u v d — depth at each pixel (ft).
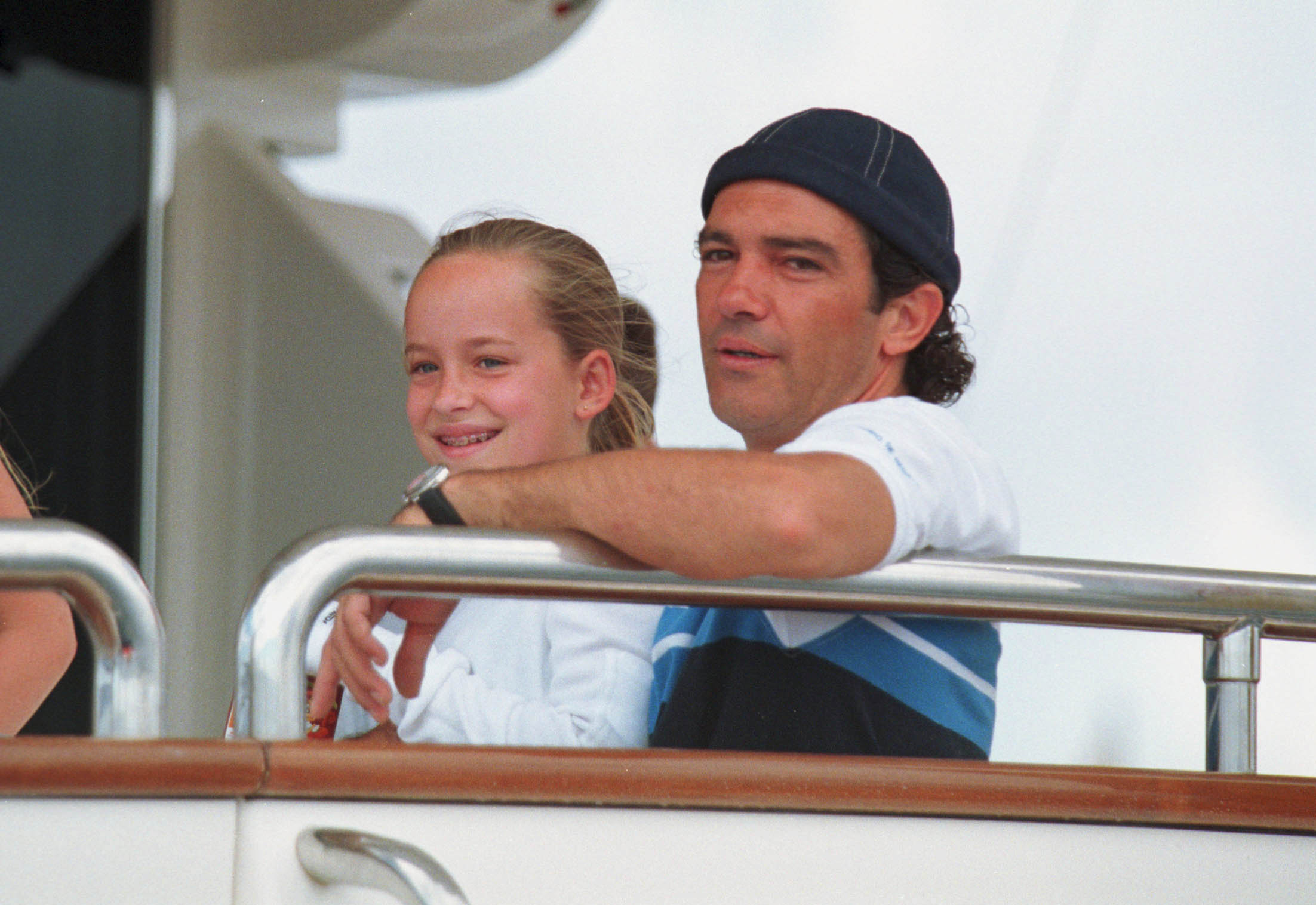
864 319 18.84
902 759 12.80
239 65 58.65
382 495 56.29
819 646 16.94
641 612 19.11
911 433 16.02
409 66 55.26
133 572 11.62
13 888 10.29
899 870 12.62
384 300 56.54
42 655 20.94
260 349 59.00
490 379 20.66
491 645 19.15
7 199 60.49
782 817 12.37
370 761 11.30
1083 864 13.21
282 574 12.15
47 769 10.36
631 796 11.91
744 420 18.97
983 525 16.26
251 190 58.80
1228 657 15.29
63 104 60.49
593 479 14.20
